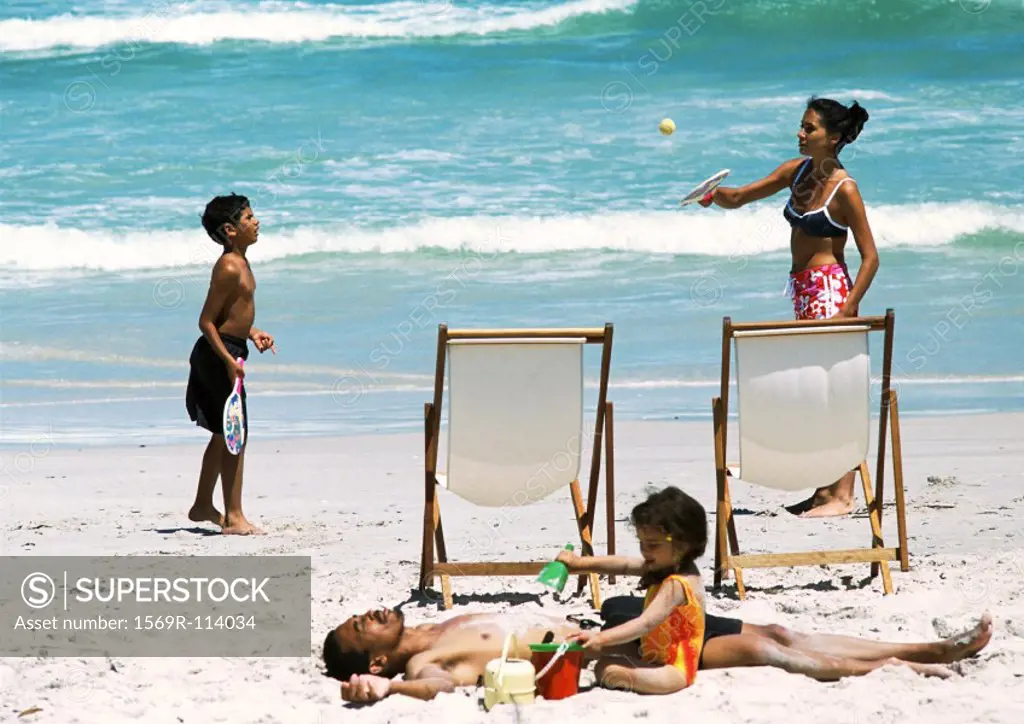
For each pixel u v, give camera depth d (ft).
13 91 255.50
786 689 49.24
